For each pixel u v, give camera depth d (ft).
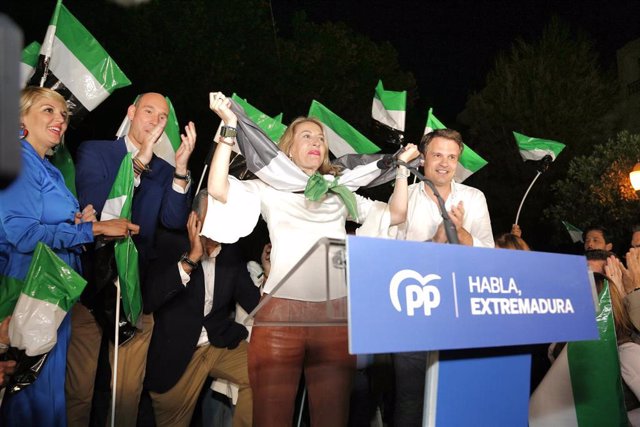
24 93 10.14
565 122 55.42
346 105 59.16
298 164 10.41
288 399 8.94
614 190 37.83
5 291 9.14
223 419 13.14
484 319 6.24
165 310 11.62
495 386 6.79
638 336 11.95
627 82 59.31
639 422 10.87
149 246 11.76
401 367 10.28
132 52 36.73
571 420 9.94
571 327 7.15
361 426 12.42
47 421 9.07
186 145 11.58
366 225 10.44
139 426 12.86
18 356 8.45
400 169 10.58
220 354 12.15
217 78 40.37
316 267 6.97
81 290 8.57
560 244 42.93
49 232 9.32
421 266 5.85
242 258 13.25
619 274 13.48
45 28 30.78
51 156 11.78
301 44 61.16
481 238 12.09
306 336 9.09
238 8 42.45
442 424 6.29
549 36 57.93
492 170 56.54
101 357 12.75
